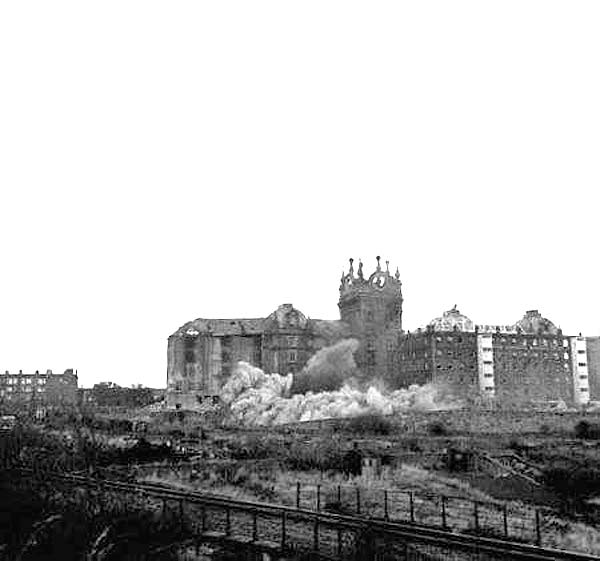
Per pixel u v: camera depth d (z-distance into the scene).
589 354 149.12
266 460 51.19
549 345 139.88
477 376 132.75
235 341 139.88
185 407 134.25
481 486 44.88
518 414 88.38
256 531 27.33
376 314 144.00
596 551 27.09
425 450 60.50
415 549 25.67
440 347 132.12
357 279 146.62
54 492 31.81
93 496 31.12
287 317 140.88
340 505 35.97
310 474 47.78
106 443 55.06
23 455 38.62
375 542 25.41
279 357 137.62
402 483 44.84
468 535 27.84
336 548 26.25
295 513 29.62
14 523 29.56
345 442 65.62
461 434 77.50
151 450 52.72
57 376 180.50
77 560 26.72
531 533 30.25
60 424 68.62
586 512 36.91
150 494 32.84
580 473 43.91
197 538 27.78
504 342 136.50
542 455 54.56
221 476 45.41
